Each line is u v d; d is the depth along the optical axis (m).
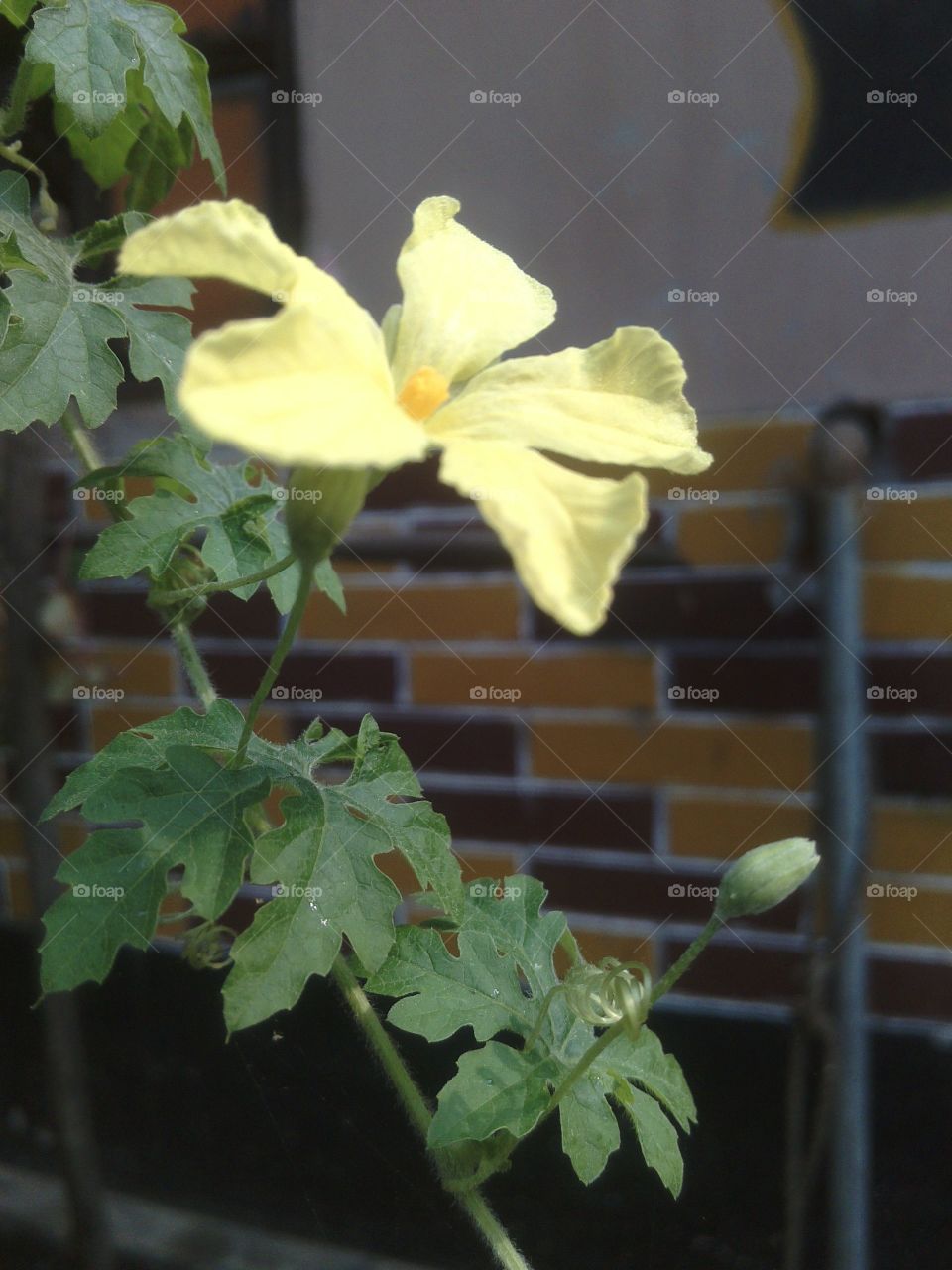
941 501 0.79
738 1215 0.74
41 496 0.84
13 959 0.95
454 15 0.85
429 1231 0.71
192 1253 0.78
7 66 0.55
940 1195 0.78
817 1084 0.74
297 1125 0.71
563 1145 0.42
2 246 0.44
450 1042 0.76
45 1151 0.91
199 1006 0.85
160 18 0.47
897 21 0.79
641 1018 0.40
